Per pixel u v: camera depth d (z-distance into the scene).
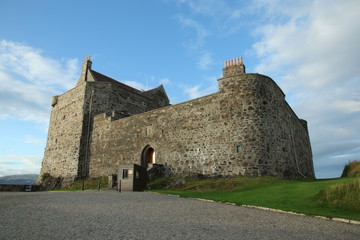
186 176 23.55
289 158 24.42
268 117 23.25
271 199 12.77
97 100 37.47
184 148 25.61
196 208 10.90
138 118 30.39
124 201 12.66
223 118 24.05
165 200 13.29
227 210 10.55
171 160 26.11
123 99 40.41
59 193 18.36
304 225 8.33
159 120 28.42
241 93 23.86
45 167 39.16
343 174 20.97
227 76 25.03
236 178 20.97
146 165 28.53
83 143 34.75
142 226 7.52
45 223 7.68
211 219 8.76
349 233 7.54
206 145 24.31
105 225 7.53
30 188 32.69
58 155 37.41
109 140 32.69
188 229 7.34
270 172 21.56
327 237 7.07
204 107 25.53
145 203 12.05
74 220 8.10
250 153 22.08
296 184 15.91
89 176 33.34
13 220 8.05
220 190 18.38
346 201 10.83
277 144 23.17
